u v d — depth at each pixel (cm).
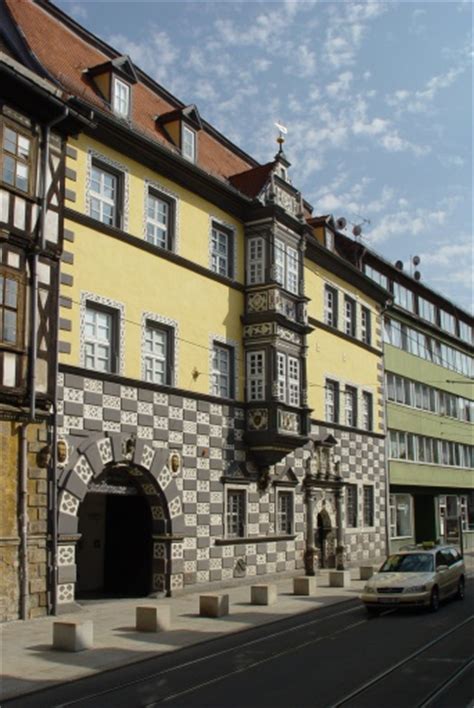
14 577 1761
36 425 1862
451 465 4888
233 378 2659
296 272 2941
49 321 1927
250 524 2672
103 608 2031
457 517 4959
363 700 1052
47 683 1188
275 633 1677
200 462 2445
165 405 2319
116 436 2111
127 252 2244
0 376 1756
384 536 3788
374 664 1307
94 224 2127
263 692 1109
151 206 2398
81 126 2059
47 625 1706
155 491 2275
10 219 1827
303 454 3072
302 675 1226
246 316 2736
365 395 3778
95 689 1154
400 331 4359
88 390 2050
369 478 3688
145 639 1579
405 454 4228
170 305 2389
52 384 1912
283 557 2861
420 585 1970
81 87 2216
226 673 1252
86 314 2097
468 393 5375
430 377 4697
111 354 2167
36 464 1852
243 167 3189
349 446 3503
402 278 4472
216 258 2675
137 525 2398
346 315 3622
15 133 1877
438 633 1639
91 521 2498
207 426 2494
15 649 1448
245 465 2666
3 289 1789
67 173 2058
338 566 3247
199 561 2408
